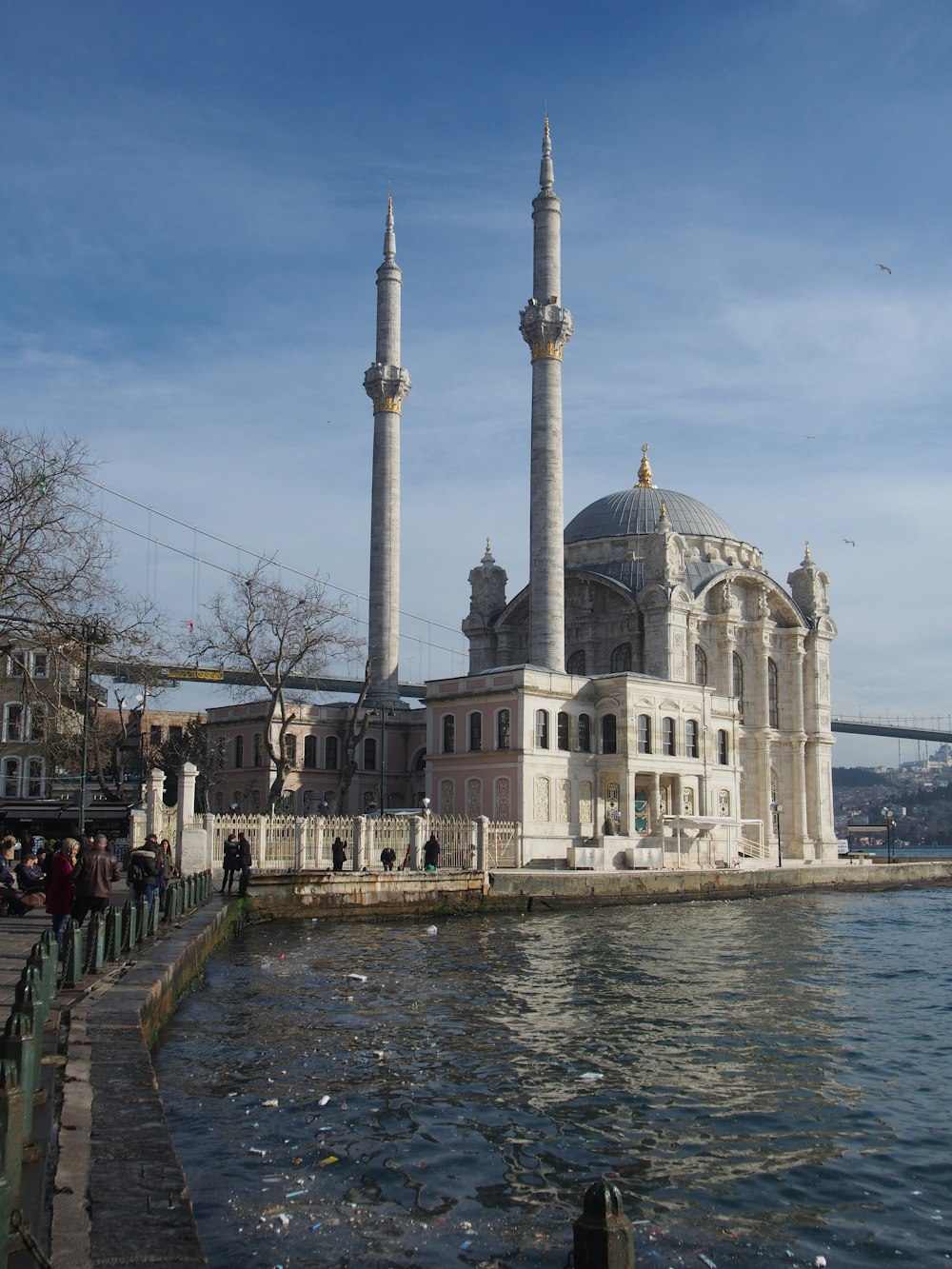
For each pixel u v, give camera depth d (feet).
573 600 322.96
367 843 183.21
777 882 241.55
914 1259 45.09
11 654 153.17
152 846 118.73
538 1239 45.01
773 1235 47.21
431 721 256.11
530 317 270.26
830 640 345.31
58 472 149.38
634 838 238.68
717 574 314.76
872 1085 70.74
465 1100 64.90
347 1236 44.52
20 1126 33.01
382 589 309.22
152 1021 71.00
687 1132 60.49
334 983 104.06
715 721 273.33
